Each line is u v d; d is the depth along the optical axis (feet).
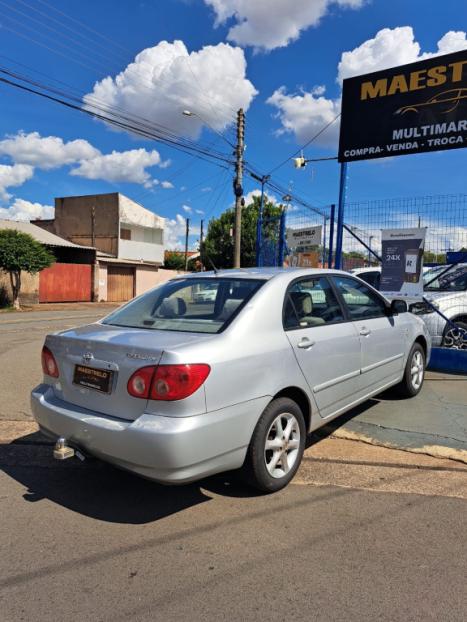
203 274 14.19
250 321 11.37
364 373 15.19
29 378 23.73
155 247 129.59
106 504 11.27
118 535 9.94
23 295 84.28
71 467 13.44
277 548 9.39
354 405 14.92
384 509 10.89
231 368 10.25
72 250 104.47
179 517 10.63
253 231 132.57
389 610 7.63
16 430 16.31
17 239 72.38
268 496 11.54
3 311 71.10
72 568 8.82
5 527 10.27
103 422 10.14
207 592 8.12
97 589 8.23
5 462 13.79
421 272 24.85
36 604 7.86
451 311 25.35
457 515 10.62
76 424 10.55
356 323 15.06
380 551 9.25
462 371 24.08
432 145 26.35
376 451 14.24
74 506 11.19
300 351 12.16
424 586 8.21
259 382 10.87
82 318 59.93
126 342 10.38
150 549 9.41
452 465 13.25
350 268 38.65
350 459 13.66
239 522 10.37
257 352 10.96
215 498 11.48
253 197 137.49
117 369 10.23
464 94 25.16
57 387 11.76
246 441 10.63
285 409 11.61
